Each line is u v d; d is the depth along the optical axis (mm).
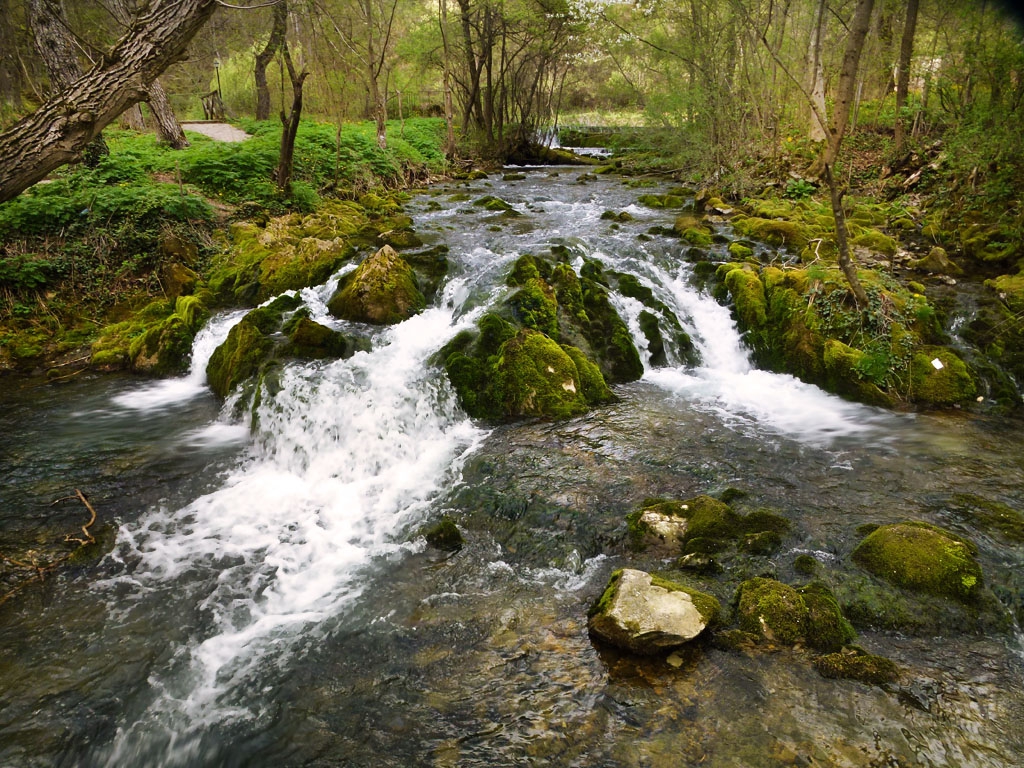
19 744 3238
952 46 11922
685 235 10664
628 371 7730
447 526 4895
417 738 3182
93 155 12695
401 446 6262
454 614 4090
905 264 9398
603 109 32375
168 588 4469
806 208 12234
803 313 7746
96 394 7934
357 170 16156
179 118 25734
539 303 7953
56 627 4086
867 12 6195
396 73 24156
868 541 4293
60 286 9789
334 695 3494
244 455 6516
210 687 3586
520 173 21281
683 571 4266
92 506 5496
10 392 7965
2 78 18250
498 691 3436
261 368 7363
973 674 3357
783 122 17453
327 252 10023
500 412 6820
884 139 13812
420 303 8875
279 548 4941
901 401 6816
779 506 4922
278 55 21609
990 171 10516
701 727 3107
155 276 10281
